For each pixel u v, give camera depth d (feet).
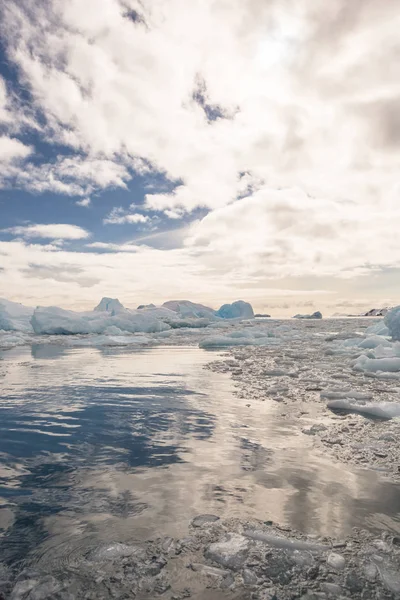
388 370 29.43
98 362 41.01
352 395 20.44
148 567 6.47
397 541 7.22
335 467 11.06
